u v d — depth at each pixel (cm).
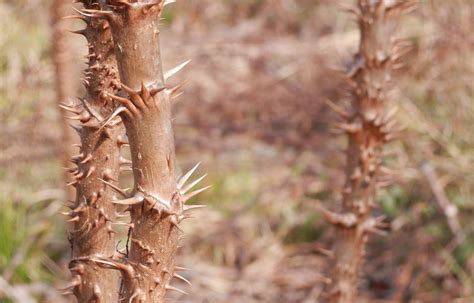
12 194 432
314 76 571
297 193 488
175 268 153
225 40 634
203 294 426
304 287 438
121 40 119
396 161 459
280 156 517
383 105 228
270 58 608
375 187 239
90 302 165
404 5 221
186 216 137
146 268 135
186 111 547
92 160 155
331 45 598
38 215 433
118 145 155
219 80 583
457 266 430
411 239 448
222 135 532
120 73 122
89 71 147
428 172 451
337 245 246
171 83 566
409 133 472
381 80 225
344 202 241
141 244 133
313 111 542
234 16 676
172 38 635
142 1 117
